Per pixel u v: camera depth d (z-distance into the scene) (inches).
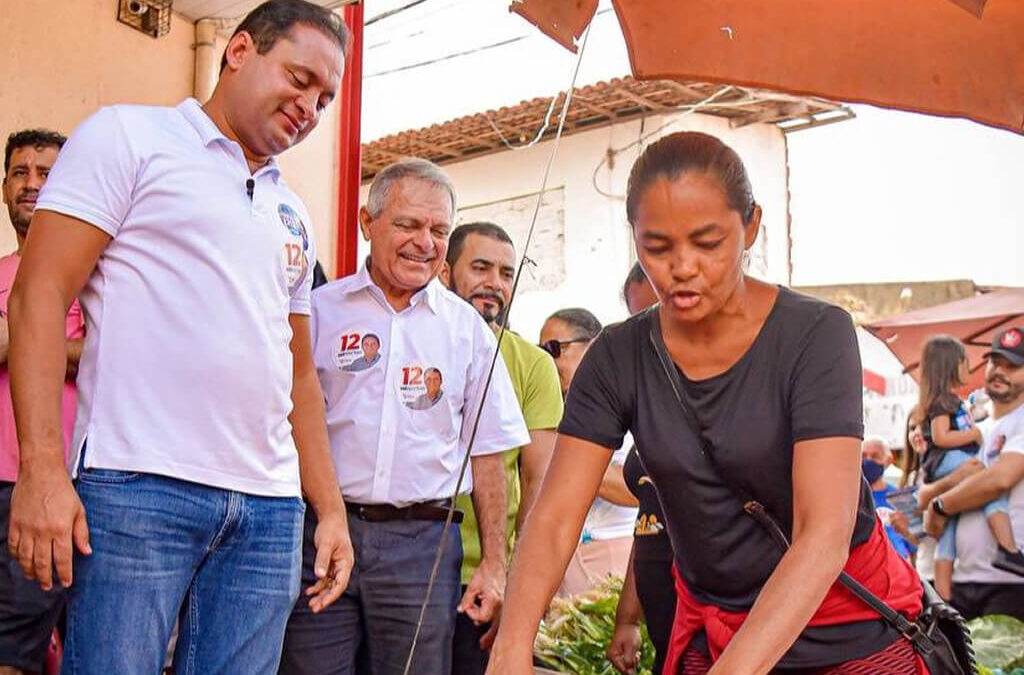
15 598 102.3
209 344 80.2
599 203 450.3
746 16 88.3
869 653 73.1
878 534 75.4
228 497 81.5
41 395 73.3
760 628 63.9
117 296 78.9
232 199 83.3
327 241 197.2
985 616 192.1
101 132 79.8
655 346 75.0
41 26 157.0
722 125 457.4
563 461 77.8
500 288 136.5
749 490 73.2
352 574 105.2
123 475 76.6
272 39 86.0
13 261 115.8
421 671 105.0
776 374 71.9
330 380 109.7
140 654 76.5
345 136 201.0
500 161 478.9
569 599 164.1
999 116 96.3
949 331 356.8
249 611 84.3
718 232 68.4
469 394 115.2
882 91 92.8
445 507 109.7
